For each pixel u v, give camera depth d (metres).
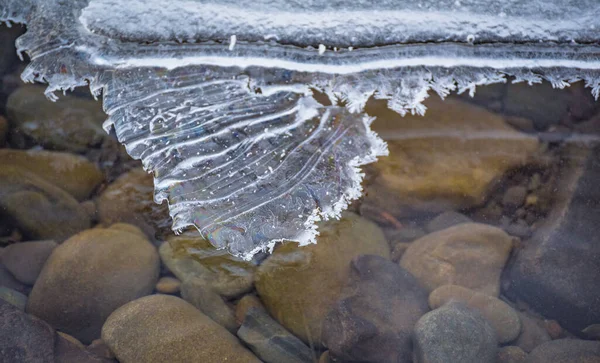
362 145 0.89
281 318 0.77
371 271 0.79
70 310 0.77
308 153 0.88
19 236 0.82
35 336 0.74
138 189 0.86
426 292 0.79
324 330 0.76
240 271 0.79
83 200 0.85
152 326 0.75
